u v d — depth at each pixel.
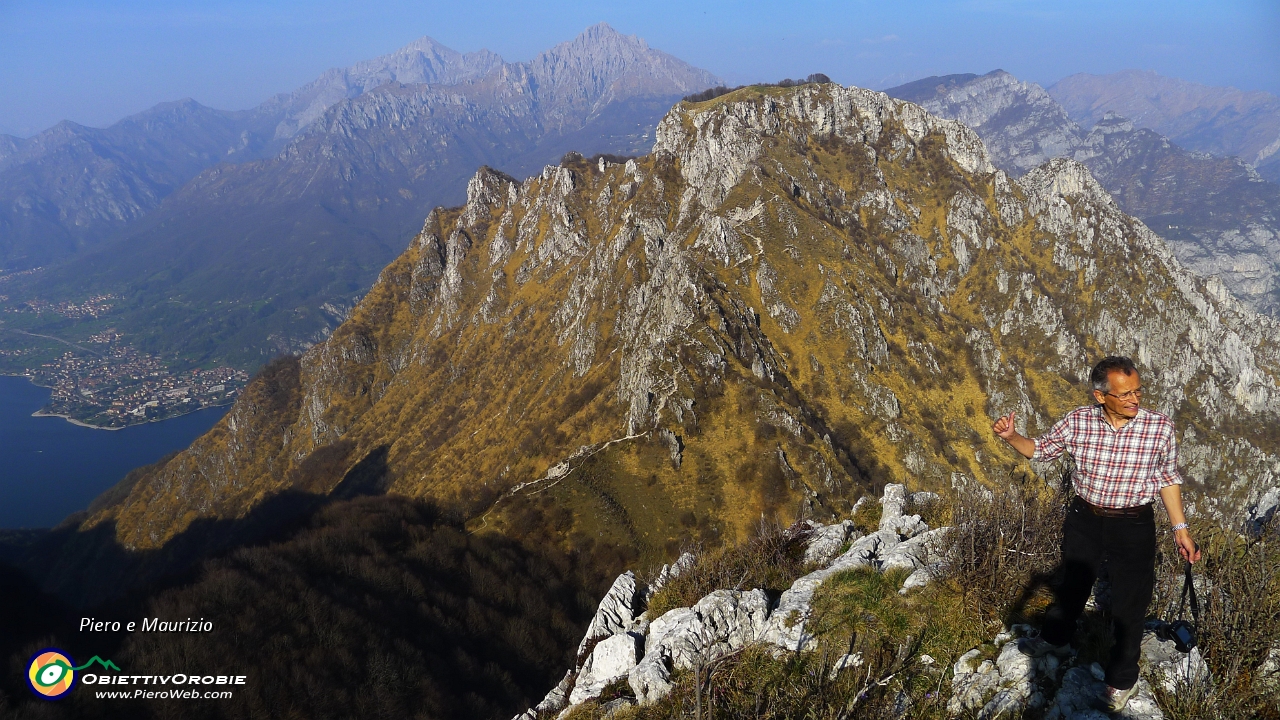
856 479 108.69
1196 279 193.00
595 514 99.25
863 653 10.56
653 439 109.69
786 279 147.88
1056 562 10.58
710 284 141.38
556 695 14.77
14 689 52.69
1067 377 155.62
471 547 93.81
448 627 71.00
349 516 109.00
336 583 74.31
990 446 130.50
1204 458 147.88
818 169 188.12
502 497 108.44
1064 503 11.71
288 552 81.06
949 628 10.59
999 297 171.38
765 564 15.93
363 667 59.06
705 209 179.12
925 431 129.00
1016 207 189.38
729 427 111.06
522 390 185.00
